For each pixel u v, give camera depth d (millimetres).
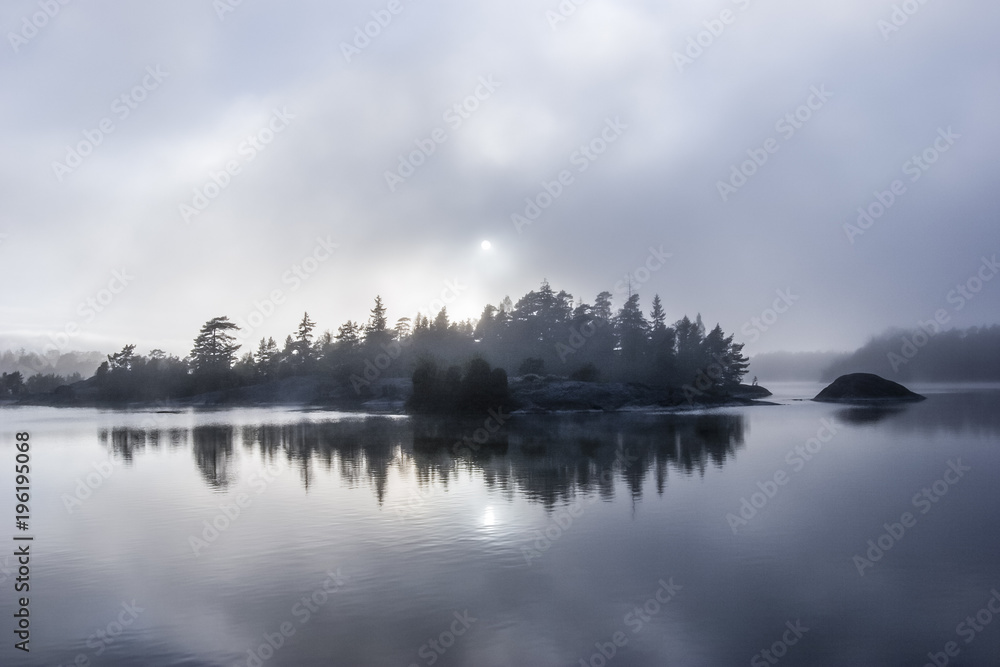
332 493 23375
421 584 13547
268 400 113312
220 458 33719
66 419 72625
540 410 71562
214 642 10922
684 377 113875
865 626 11398
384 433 47469
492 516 19562
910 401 91250
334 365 124812
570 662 10117
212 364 138750
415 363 108250
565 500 21875
